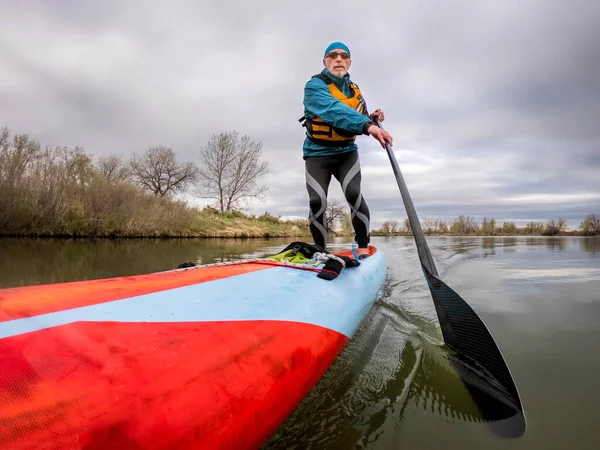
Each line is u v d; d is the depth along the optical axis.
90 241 8.66
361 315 1.83
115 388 0.59
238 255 5.72
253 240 14.66
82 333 0.70
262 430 0.83
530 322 2.00
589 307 2.32
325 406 1.19
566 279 3.34
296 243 2.20
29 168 9.88
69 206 10.15
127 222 11.29
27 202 9.38
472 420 1.10
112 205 11.19
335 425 1.08
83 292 0.97
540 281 3.26
